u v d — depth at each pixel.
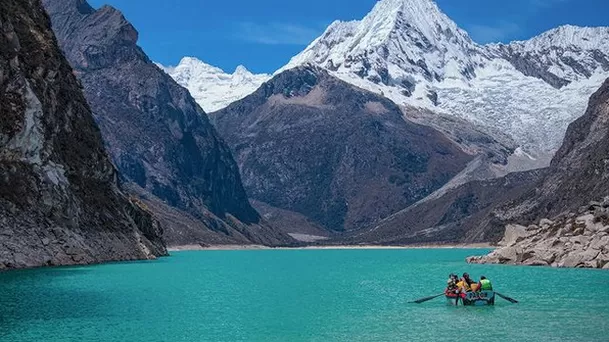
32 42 112.81
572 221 122.44
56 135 111.56
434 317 59.00
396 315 60.31
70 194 106.00
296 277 100.44
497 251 133.38
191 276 97.00
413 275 105.06
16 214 92.69
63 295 67.31
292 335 51.12
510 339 49.53
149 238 153.75
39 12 124.31
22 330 49.94
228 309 62.84
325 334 51.41
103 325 52.69
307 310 62.88
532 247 124.31
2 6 103.75
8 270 86.00
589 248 110.44
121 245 121.38
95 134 131.50
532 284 82.75
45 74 112.06
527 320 57.16
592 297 70.56
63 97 120.62
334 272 113.00
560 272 99.69
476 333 51.66
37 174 98.81
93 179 124.31
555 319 57.50
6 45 99.12
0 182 92.50
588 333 51.50
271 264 139.38
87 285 76.31
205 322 55.72
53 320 53.97
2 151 94.12
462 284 66.25
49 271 88.06
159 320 55.94
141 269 103.00
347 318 58.38
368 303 67.81
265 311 62.00
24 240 91.31
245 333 51.59
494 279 90.00
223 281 91.19
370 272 113.00
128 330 51.19
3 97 95.81
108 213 124.94
